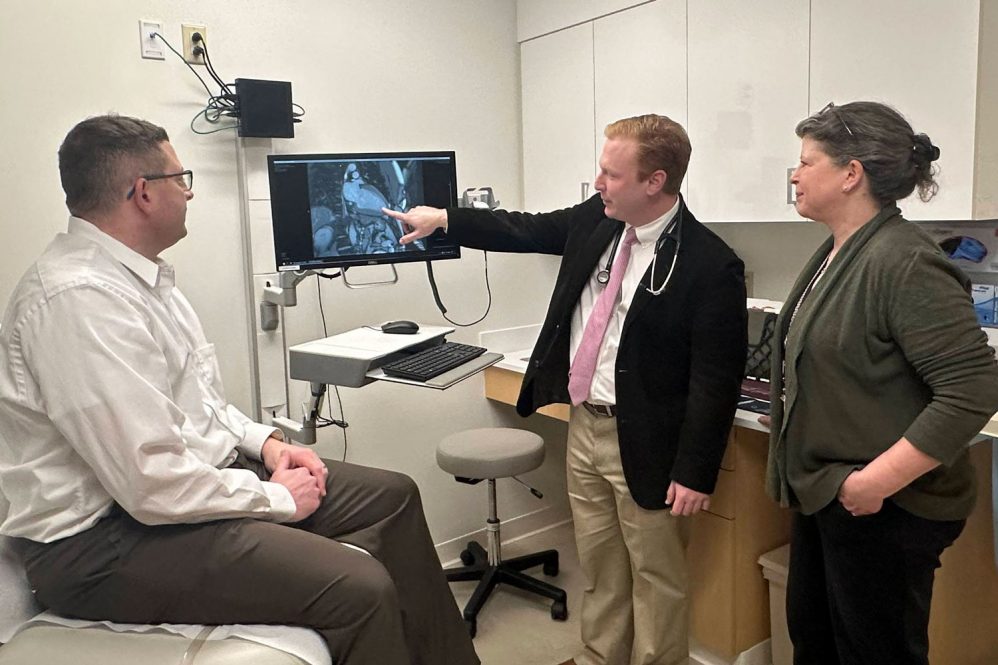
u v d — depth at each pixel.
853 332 1.49
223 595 1.49
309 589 1.46
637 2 2.67
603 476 2.14
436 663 1.85
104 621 1.53
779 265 2.85
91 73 2.25
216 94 2.48
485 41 3.09
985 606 2.23
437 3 2.93
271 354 2.63
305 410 2.39
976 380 1.38
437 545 3.16
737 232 2.96
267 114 2.45
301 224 2.24
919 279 1.41
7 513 1.60
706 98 2.51
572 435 2.23
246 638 1.44
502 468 2.64
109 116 1.62
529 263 3.31
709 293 1.91
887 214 1.53
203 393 1.77
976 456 2.08
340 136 2.74
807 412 1.59
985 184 1.94
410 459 3.04
